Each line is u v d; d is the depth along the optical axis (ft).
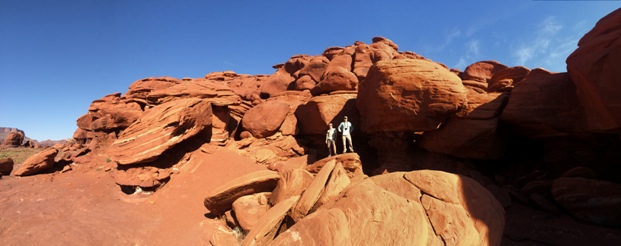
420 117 45.24
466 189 21.30
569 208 30.42
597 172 36.37
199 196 44.50
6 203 37.70
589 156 37.68
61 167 56.90
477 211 19.31
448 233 17.54
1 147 125.49
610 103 28.04
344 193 21.99
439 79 44.45
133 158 48.26
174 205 41.39
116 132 70.69
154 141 50.55
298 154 64.54
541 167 42.24
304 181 34.06
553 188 32.53
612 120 30.19
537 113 38.83
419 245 16.47
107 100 98.58
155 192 46.06
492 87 59.11
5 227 30.99
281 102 71.97
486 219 18.75
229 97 72.59
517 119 40.42
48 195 42.34
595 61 29.30
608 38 29.63
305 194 27.12
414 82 46.06
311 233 17.61
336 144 64.90
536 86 40.52
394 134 50.14
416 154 52.21
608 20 32.96
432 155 50.08
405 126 47.52
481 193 21.17
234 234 32.40
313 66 120.16
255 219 31.58
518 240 25.22
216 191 36.14
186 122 54.85
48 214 35.55
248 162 57.16
